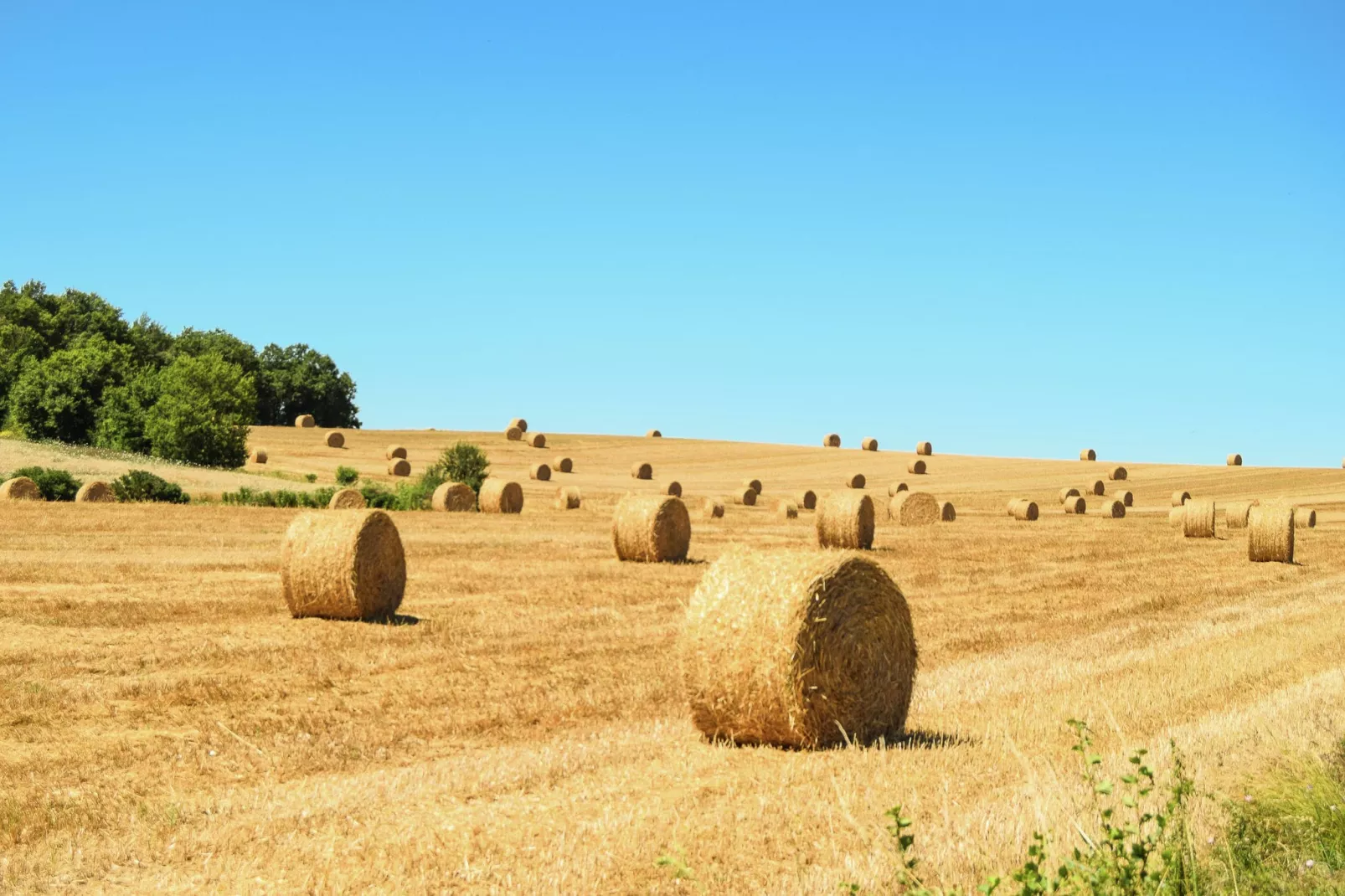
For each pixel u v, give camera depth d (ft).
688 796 28.22
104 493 138.51
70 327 336.29
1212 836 21.89
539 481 218.79
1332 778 25.52
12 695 40.06
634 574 80.12
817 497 184.75
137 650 48.98
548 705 40.34
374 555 59.31
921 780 29.22
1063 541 122.01
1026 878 17.53
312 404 378.53
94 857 24.49
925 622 62.90
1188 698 40.29
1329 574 90.17
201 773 31.58
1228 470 266.98
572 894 21.45
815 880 21.48
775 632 34.73
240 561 81.56
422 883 22.24
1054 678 45.65
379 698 41.24
